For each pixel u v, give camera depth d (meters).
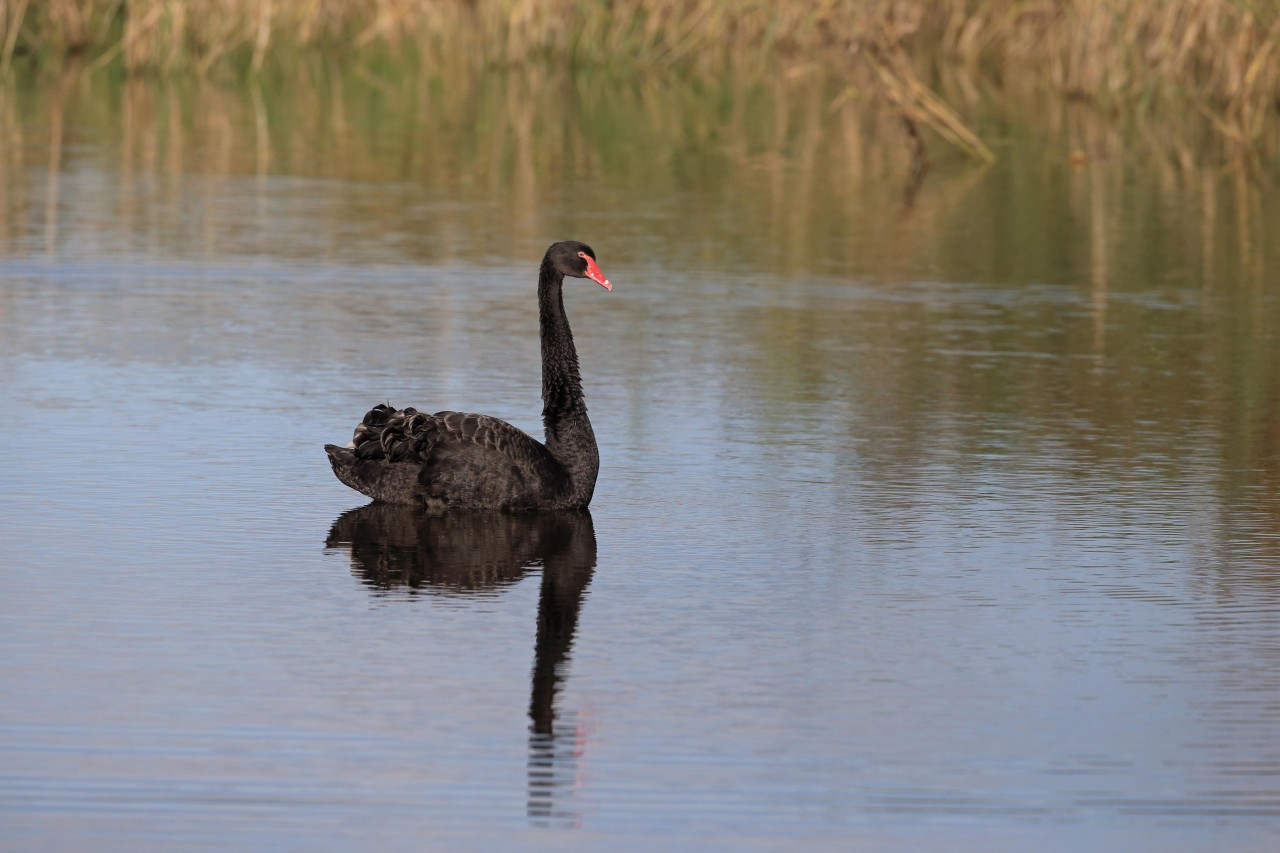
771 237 27.03
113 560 12.50
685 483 14.92
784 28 46.78
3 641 10.88
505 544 13.12
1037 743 9.73
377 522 13.61
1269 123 39.06
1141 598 12.12
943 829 8.76
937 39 50.62
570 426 14.09
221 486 14.45
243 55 47.66
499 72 46.50
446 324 21.14
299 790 9.02
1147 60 41.06
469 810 8.86
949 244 26.83
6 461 14.95
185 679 10.37
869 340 20.75
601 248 25.91
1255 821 8.88
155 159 32.62
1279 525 13.88
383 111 39.91
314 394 17.61
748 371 19.14
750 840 8.61
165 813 8.77
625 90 44.03
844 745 9.66
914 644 11.20
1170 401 18.09
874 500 14.48
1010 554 13.08
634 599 11.96
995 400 18.05
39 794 8.91
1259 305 22.98
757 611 11.76
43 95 40.00
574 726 9.85
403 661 10.74
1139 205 30.28
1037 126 39.06
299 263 24.34
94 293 22.17
